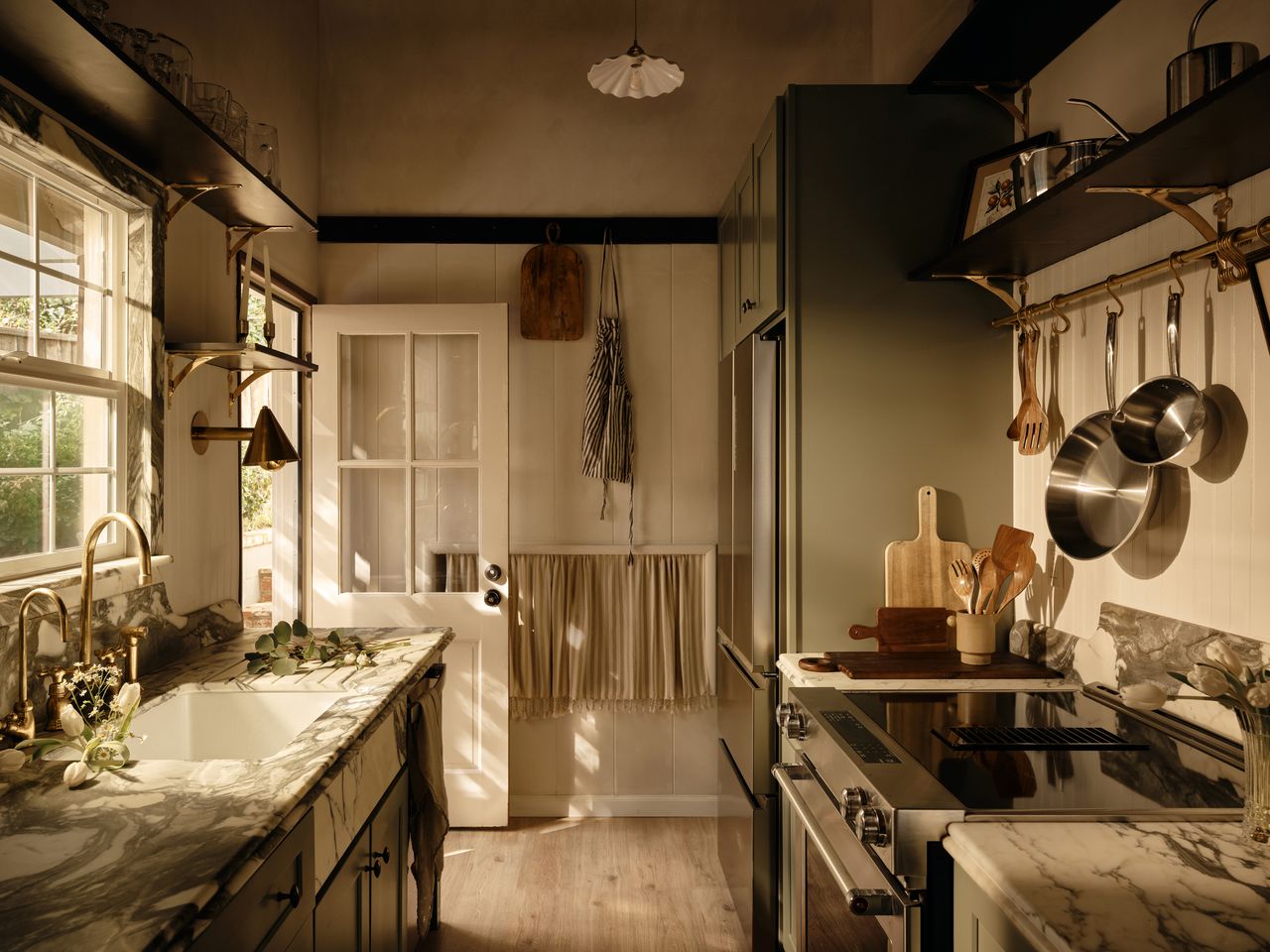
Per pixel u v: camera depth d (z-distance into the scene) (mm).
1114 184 1572
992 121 2381
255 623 4977
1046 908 960
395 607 3334
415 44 3506
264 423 2266
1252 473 1527
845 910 1523
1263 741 1114
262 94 2871
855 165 2367
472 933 2588
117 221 1892
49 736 1506
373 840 1792
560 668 3447
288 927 1283
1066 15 1988
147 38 1674
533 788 3502
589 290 3510
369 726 1710
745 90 3508
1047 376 2232
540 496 3494
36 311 1663
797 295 2359
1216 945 881
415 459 3381
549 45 3514
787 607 2371
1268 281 1478
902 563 2352
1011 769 1416
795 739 1875
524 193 3510
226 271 2498
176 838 1106
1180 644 1679
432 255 3508
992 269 2242
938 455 2379
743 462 2613
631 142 3512
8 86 1438
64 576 1603
